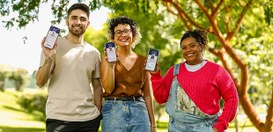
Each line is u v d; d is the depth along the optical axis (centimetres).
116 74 473
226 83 441
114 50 454
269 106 941
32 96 2888
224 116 438
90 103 468
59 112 459
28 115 3534
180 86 448
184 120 446
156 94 466
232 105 439
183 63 461
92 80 489
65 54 465
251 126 2489
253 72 1173
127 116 471
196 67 449
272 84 1091
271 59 1069
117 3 897
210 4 977
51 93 466
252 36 1143
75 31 468
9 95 5269
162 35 1767
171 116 456
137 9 1020
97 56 484
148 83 495
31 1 802
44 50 443
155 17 1390
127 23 479
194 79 442
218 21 1106
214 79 439
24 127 2625
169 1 984
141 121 474
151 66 457
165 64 2006
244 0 1011
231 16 1076
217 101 445
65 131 458
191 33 451
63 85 461
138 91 480
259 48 1081
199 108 438
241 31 1142
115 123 470
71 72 462
